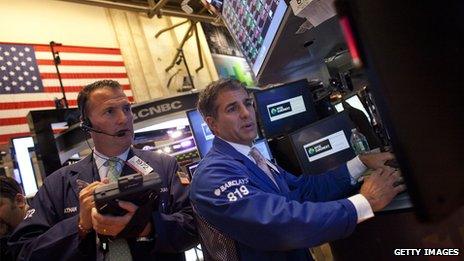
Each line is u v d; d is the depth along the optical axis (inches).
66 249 43.9
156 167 54.6
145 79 260.1
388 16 12.6
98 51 244.5
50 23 231.8
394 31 12.6
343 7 12.4
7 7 218.8
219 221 42.4
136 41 267.1
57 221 50.4
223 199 42.0
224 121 50.8
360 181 51.8
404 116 12.4
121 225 39.4
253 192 42.1
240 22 75.7
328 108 82.8
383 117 12.5
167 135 83.0
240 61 314.0
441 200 12.5
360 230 66.3
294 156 68.4
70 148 78.0
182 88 261.4
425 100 12.7
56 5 238.5
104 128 50.7
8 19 216.4
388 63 12.4
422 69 12.7
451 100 12.9
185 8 119.6
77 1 195.9
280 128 74.0
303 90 77.6
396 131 12.3
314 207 39.6
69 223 45.3
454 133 12.9
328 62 84.1
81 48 237.1
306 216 38.6
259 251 45.1
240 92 52.1
